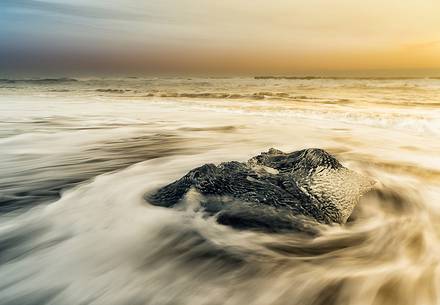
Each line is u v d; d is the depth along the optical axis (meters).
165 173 7.76
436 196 6.30
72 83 58.72
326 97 27.56
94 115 18.19
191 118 17.12
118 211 5.24
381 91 33.38
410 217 5.23
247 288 3.38
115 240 4.34
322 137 12.20
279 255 3.94
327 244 4.19
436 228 4.89
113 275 3.60
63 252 4.07
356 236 4.45
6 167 8.41
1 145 10.97
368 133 12.76
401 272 3.65
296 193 4.77
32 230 4.68
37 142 11.47
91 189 6.50
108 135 12.81
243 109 20.19
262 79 71.62
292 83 52.94
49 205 5.66
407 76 71.12
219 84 52.97
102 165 8.62
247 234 4.30
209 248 4.08
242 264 3.77
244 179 5.07
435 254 4.10
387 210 5.43
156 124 15.36
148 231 4.52
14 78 75.75
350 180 5.48
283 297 3.25
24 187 6.76
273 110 19.47
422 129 13.18
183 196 5.04
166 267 3.74
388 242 4.37
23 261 3.89
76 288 3.37
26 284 3.45
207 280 3.51
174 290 3.35
